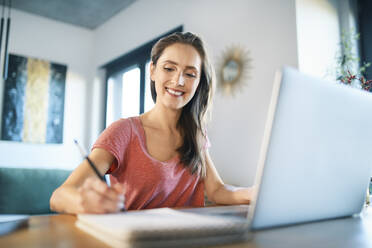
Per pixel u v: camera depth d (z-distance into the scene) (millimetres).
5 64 2486
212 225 402
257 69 2066
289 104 440
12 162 3348
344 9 2115
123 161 880
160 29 2963
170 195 931
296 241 424
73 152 3766
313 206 537
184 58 931
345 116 541
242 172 2078
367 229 518
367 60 2068
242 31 2191
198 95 1044
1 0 3271
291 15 1897
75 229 463
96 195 495
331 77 1969
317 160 509
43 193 2389
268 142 431
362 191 640
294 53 1862
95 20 3822
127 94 3715
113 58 3637
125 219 440
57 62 3773
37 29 3654
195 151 974
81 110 3896
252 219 444
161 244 367
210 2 2465
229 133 2209
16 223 507
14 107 3398
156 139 947
